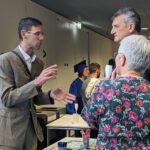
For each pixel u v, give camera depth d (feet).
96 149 4.79
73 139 10.00
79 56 28.02
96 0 19.67
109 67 6.83
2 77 7.13
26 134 7.49
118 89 4.71
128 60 4.80
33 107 7.68
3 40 14.83
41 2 19.67
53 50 21.27
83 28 29.37
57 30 22.34
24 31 7.54
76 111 14.34
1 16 14.70
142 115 4.60
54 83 20.94
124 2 20.29
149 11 22.97
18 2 16.44
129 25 7.09
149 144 4.61
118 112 4.62
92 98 4.90
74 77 26.18
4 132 7.16
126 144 4.57
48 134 13.28
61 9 21.98
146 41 4.85
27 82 7.47
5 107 7.16
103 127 4.72
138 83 4.76
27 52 7.65
